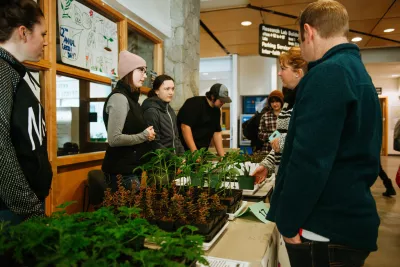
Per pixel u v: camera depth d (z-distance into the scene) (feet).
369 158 3.15
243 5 15.43
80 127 8.83
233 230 4.62
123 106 6.40
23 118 3.62
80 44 8.64
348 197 3.12
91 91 9.30
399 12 15.99
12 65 3.70
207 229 3.87
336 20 3.46
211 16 16.96
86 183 9.00
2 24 3.63
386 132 40.63
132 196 4.76
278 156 6.89
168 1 13.43
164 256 2.57
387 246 10.59
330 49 3.42
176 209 4.26
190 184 5.87
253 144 15.69
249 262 3.50
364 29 19.15
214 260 3.51
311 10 3.56
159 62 13.24
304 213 3.10
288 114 6.75
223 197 5.36
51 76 7.57
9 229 2.78
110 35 9.99
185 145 9.96
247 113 27.68
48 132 7.56
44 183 3.97
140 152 6.77
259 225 4.85
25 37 3.78
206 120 9.87
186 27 13.85
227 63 27.14
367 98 3.15
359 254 3.21
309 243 3.26
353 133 3.09
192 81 14.80
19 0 3.69
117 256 2.43
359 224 3.12
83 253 2.35
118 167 6.48
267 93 26.71
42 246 2.55
